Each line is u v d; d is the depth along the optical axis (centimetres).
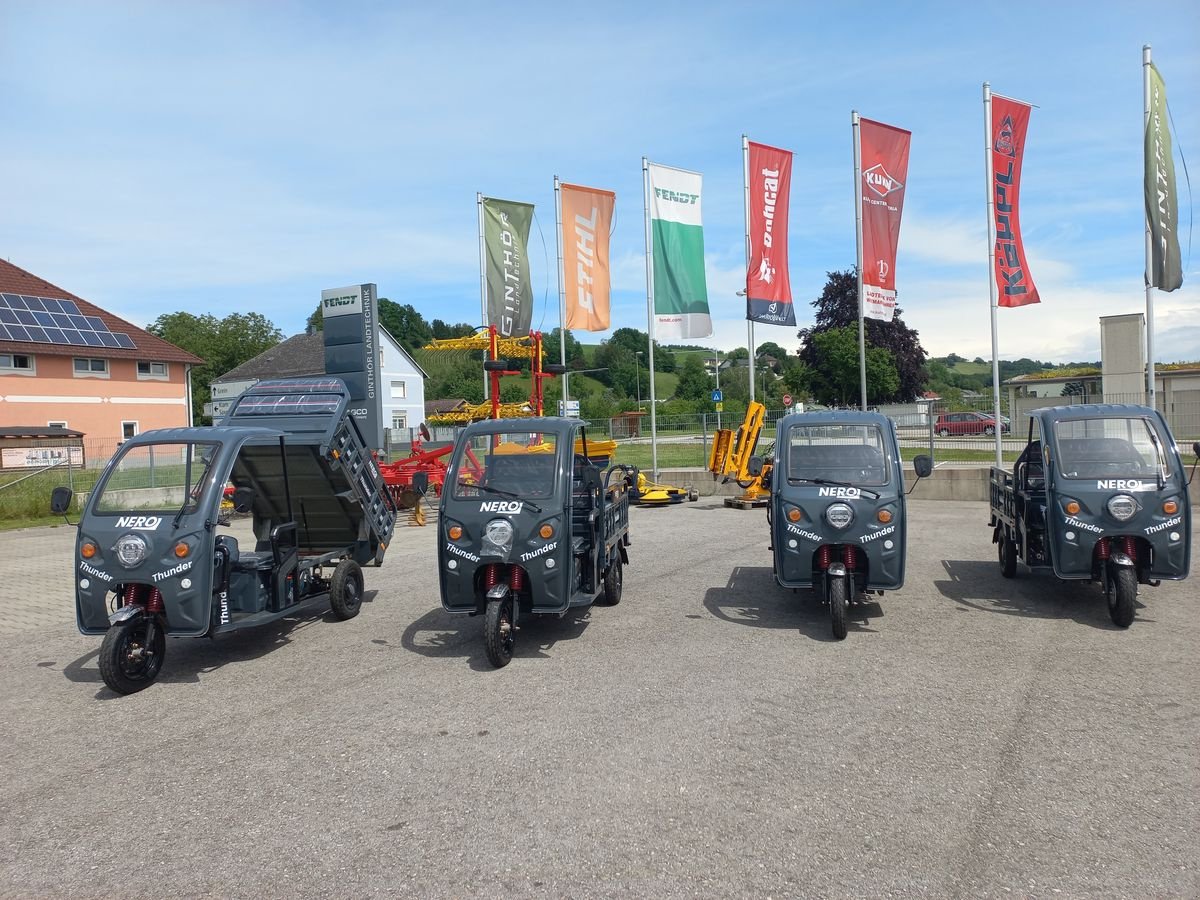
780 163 1953
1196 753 494
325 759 532
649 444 2930
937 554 1185
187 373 4556
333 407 892
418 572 1198
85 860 416
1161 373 3198
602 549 849
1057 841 400
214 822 451
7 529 1834
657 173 2006
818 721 566
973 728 544
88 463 2922
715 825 425
